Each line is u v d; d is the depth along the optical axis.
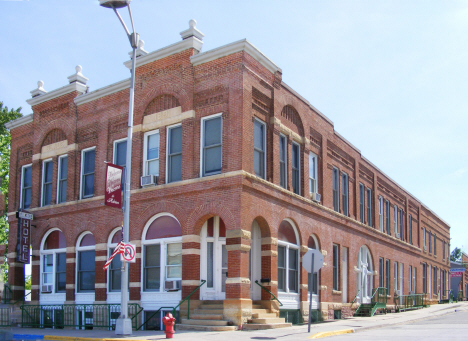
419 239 45.34
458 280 60.75
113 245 23.52
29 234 26.19
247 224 19.80
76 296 24.38
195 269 20.31
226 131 20.47
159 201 21.75
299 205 23.89
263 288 20.70
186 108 21.62
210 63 21.36
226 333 17.42
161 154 22.20
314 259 17.80
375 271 33.53
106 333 18.84
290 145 23.91
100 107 25.06
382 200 37.00
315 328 19.83
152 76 23.05
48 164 27.27
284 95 23.67
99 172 24.45
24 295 27.34
